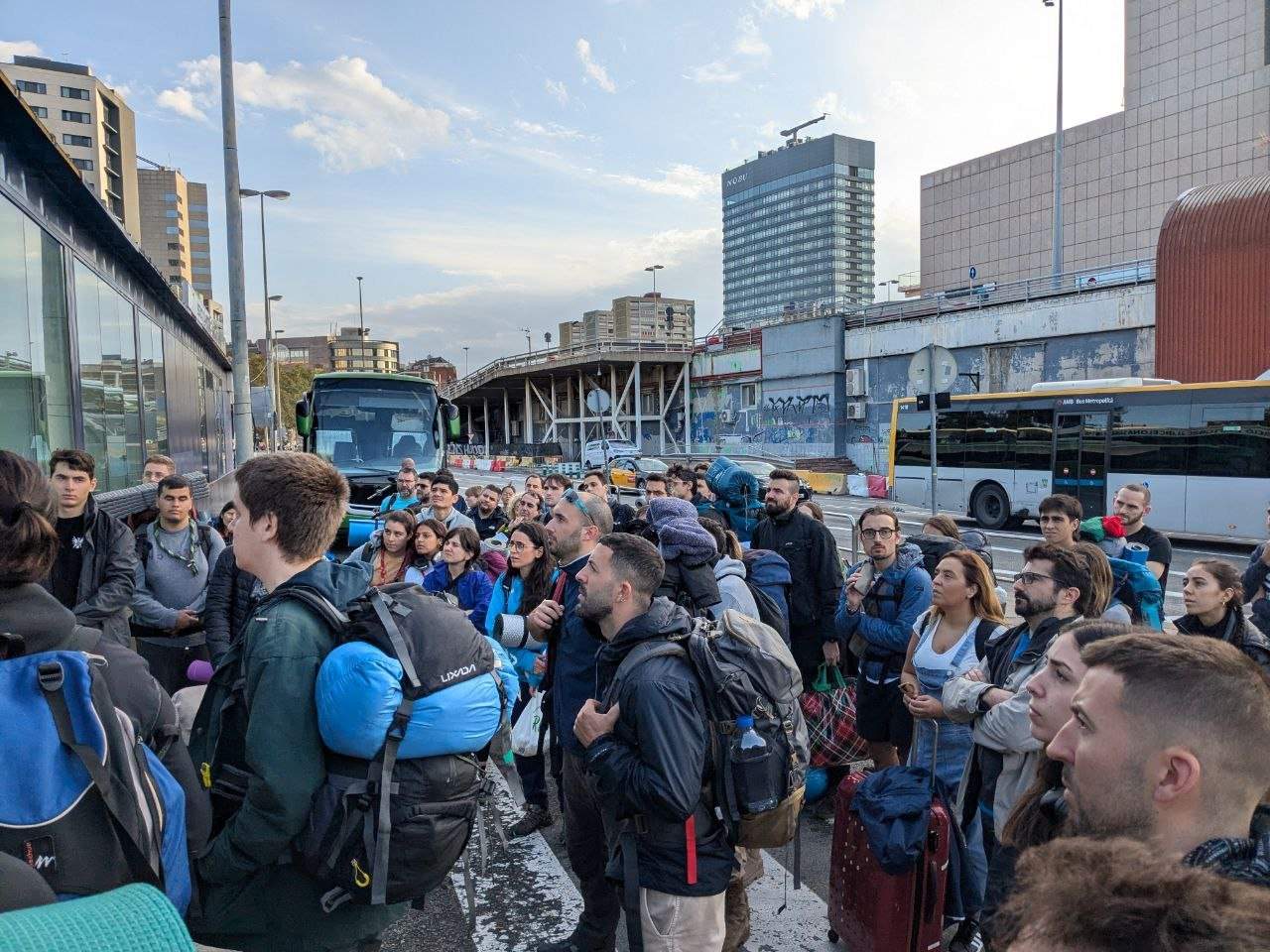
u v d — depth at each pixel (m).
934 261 71.38
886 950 3.00
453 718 2.08
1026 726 2.86
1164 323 24.36
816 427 36.22
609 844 2.70
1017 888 1.00
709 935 2.57
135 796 1.62
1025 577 3.29
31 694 1.54
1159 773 1.24
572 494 3.78
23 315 5.53
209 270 150.50
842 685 4.88
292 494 2.19
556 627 3.74
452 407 15.78
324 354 177.62
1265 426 14.28
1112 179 58.50
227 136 14.67
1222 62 52.88
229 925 2.15
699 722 2.47
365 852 2.01
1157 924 0.81
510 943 3.52
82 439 6.84
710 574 3.82
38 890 1.22
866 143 145.75
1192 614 4.43
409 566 6.26
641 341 44.91
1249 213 22.67
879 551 4.41
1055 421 17.23
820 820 4.77
